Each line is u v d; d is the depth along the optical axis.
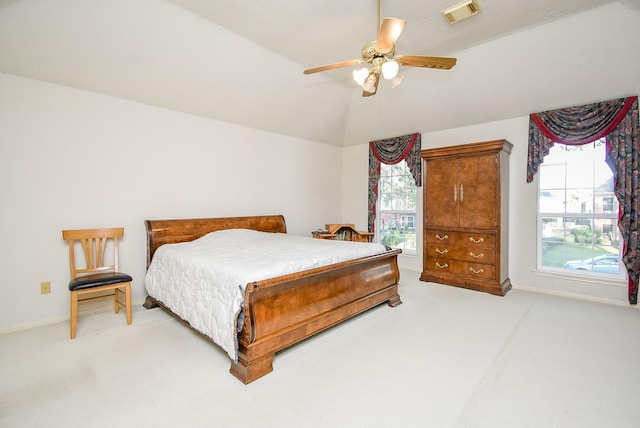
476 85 3.76
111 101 3.22
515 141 4.09
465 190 4.00
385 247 3.38
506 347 2.39
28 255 2.78
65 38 2.56
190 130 3.85
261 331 2.01
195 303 2.44
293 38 3.05
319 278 2.49
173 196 3.71
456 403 1.72
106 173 3.20
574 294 3.68
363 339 2.53
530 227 3.99
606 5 2.58
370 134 5.43
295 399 1.76
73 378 1.97
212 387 1.88
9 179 2.68
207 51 3.10
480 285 3.88
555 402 1.73
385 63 1.97
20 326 2.74
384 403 1.73
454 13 2.60
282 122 4.66
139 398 1.77
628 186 3.27
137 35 2.73
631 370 2.06
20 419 1.59
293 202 5.20
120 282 2.78
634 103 3.22
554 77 3.34
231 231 3.73
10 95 2.67
